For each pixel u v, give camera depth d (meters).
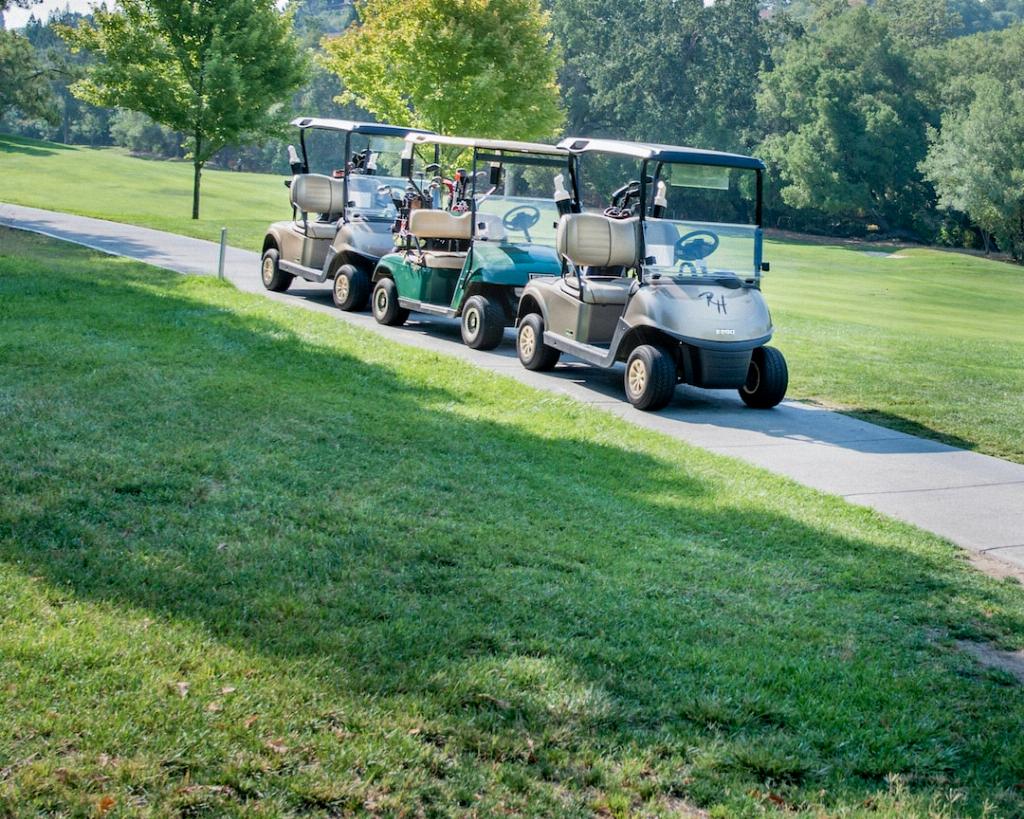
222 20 33.44
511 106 30.45
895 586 6.05
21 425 7.36
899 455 9.73
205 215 41.06
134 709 3.66
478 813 3.33
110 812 3.12
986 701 4.55
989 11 184.88
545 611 5.01
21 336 10.49
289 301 15.93
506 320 13.25
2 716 3.54
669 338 10.95
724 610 5.34
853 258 57.25
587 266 11.41
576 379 12.16
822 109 75.88
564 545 6.08
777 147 78.50
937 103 80.94
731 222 11.17
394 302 14.45
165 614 4.49
